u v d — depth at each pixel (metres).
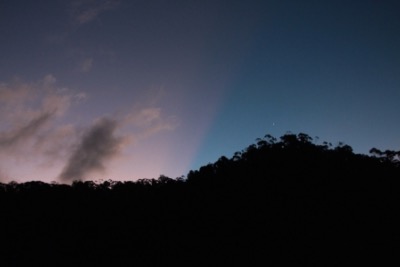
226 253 29.61
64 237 31.53
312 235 28.88
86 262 29.78
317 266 26.73
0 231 31.14
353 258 26.73
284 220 30.27
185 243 31.33
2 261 29.03
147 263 29.84
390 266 25.70
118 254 30.75
